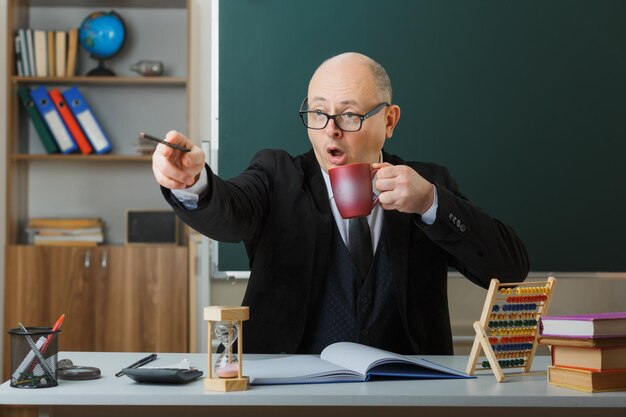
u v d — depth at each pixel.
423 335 1.83
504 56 3.27
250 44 3.22
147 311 3.48
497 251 1.64
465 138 3.26
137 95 3.89
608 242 3.29
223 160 3.22
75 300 3.49
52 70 3.70
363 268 1.82
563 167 3.28
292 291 1.80
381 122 1.79
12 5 3.66
